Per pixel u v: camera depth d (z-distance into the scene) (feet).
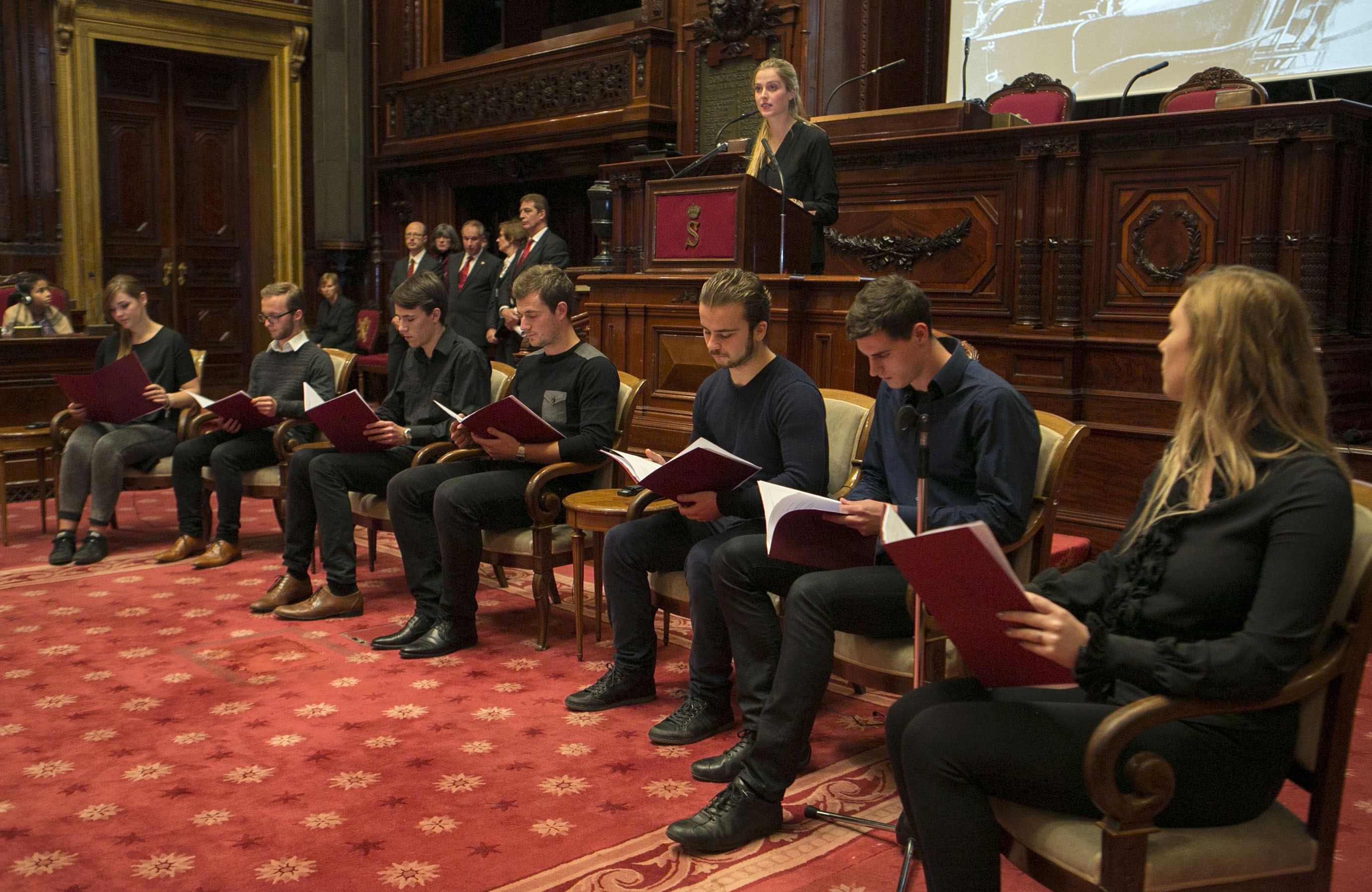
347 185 34.81
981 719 5.69
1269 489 5.24
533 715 10.57
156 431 16.99
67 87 29.96
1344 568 5.08
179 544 16.60
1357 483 5.80
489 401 14.07
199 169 33.96
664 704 10.89
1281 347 5.35
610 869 7.70
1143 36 21.90
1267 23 20.44
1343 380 15.12
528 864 7.75
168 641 12.78
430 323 14.01
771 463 10.08
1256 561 5.29
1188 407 5.63
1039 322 16.80
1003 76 23.81
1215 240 15.15
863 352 8.32
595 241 31.14
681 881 7.55
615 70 27.86
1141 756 5.13
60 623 13.43
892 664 8.13
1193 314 5.55
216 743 9.88
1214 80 17.78
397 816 8.49
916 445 8.61
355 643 12.75
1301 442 5.29
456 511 12.05
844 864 7.82
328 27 34.17
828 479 10.16
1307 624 5.02
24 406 21.06
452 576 12.25
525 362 13.15
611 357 16.08
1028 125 18.33
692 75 26.86
